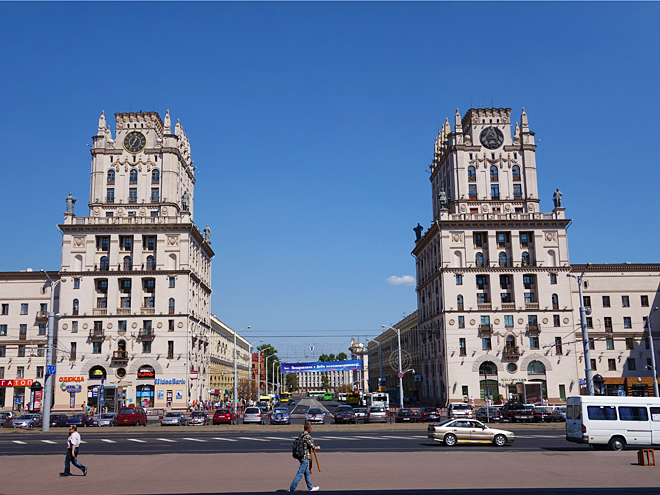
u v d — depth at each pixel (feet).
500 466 103.04
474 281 340.80
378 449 135.54
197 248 377.09
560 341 335.47
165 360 330.34
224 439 169.48
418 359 415.85
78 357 332.60
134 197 358.02
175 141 365.20
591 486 81.71
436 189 413.59
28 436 187.42
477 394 328.08
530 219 346.13
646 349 349.20
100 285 343.05
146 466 106.93
